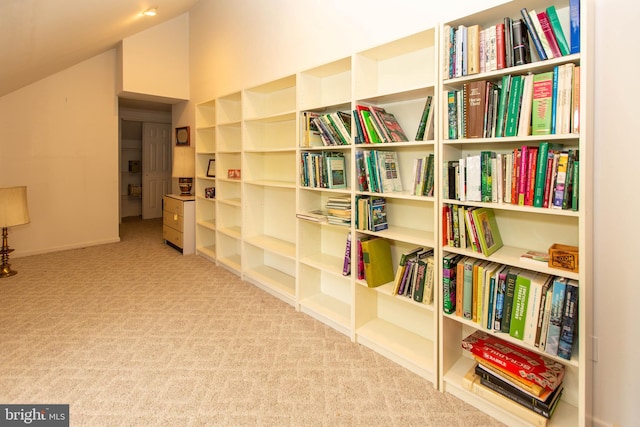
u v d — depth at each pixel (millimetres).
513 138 1493
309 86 2730
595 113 1455
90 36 3551
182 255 4398
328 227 2873
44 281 3385
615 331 1473
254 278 3338
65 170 4613
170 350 2178
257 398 1753
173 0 3926
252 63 3723
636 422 1454
